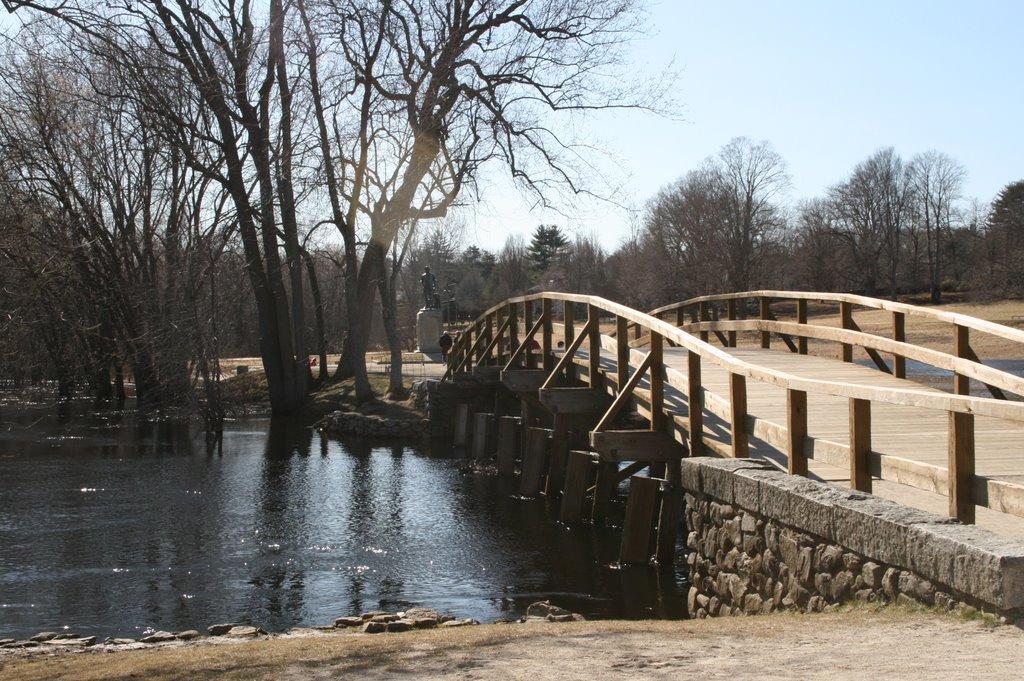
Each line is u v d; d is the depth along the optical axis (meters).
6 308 20.47
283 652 6.03
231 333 42.91
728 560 7.87
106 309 33.81
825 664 4.41
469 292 99.94
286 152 31.55
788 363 15.93
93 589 11.02
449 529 14.52
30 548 13.08
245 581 11.45
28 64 25.77
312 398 35.47
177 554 12.80
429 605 10.34
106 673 5.80
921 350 11.38
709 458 8.53
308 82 31.78
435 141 30.73
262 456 23.22
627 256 85.00
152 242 34.19
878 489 7.98
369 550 13.09
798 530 6.74
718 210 66.06
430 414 27.42
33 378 43.97
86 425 30.16
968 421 6.04
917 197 86.38
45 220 21.53
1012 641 4.54
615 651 5.10
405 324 75.94
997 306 65.12
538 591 10.88
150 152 31.02
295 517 15.46
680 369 15.57
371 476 19.98
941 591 5.25
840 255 84.44
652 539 13.20
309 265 39.25
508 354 25.08
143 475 19.83
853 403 7.16
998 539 5.13
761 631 5.46
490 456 22.83
